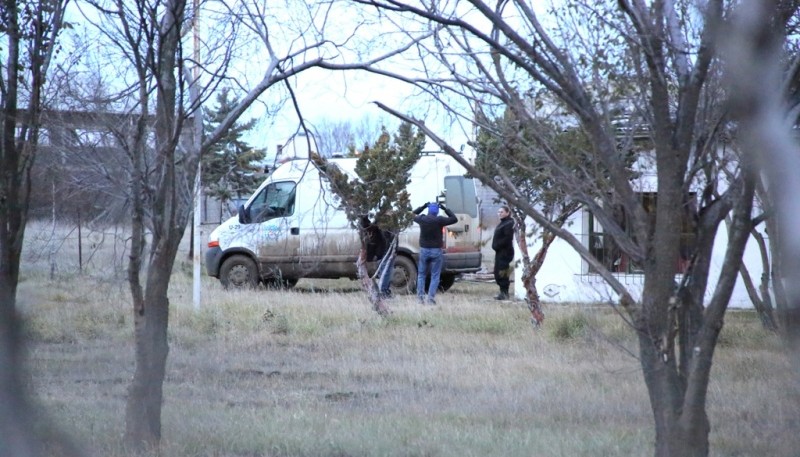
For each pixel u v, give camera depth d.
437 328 58.06
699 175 22.59
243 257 80.62
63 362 43.94
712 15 20.38
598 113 23.38
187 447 28.91
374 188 59.03
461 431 32.53
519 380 42.97
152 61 25.53
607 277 22.41
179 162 28.53
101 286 56.53
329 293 78.25
